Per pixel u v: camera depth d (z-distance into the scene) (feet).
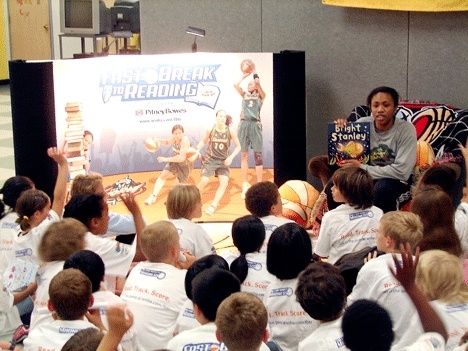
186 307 11.44
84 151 19.61
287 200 19.38
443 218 12.63
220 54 19.98
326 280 9.59
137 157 20.16
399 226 11.71
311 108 23.20
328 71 22.80
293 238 11.46
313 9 22.53
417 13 21.38
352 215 14.44
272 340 11.14
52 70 19.04
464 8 20.39
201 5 23.54
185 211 14.97
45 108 19.22
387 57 22.00
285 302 11.43
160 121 20.11
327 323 9.58
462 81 21.30
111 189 20.08
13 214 15.19
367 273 11.27
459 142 19.22
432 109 20.08
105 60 19.39
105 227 14.43
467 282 11.60
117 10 35.27
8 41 49.90
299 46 22.91
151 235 12.25
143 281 12.04
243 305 8.67
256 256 12.84
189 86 20.04
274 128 20.70
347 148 18.80
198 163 20.49
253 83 20.21
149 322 11.74
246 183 20.71
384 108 18.43
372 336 8.02
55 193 16.88
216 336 9.11
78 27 34.14
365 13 21.95
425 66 21.63
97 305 11.14
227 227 20.36
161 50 24.27
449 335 9.47
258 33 23.22
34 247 14.38
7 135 34.01
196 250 14.66
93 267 11.46
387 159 18.76
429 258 9.99
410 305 10.66
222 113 20.31
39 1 48.60
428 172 16.42
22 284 13.71
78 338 8.55
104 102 19.60
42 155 19.47
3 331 13.71
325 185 19.67
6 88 48.67
